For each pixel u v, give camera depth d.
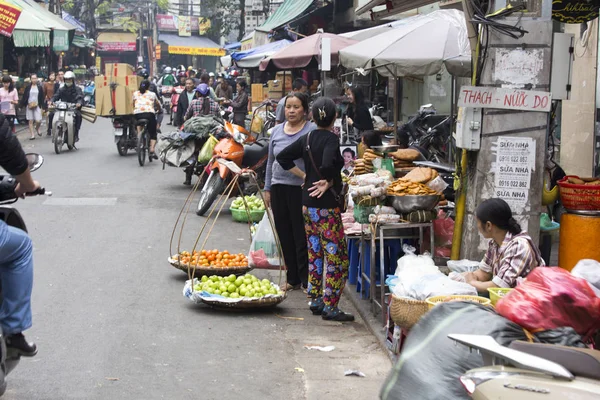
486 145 6.50
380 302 6.98
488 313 3.51
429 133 12.83
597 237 6.43
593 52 10.02
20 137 24.83
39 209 12.00
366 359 5.85
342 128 14.30
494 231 5.38
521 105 6.41
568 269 6.52
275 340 6.25
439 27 9.20
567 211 6.58
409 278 5.23
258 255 8.22
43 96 25.02
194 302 7.15
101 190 14.02
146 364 5.55
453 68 8.76
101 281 7.85
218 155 11.87
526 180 6.50
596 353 3.17
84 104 21.25
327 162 6.51
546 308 3.46
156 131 18.30
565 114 10.94
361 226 6.97
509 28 6.29
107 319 6.60
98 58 61.38
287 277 7.92
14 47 32.22
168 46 70.06
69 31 36.16
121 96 18.97
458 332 3.41
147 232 10.41
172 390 5.07
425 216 6.57
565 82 6.65
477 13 6.31
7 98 23.06
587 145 10.23
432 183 6.93
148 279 7.99
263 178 13.15
